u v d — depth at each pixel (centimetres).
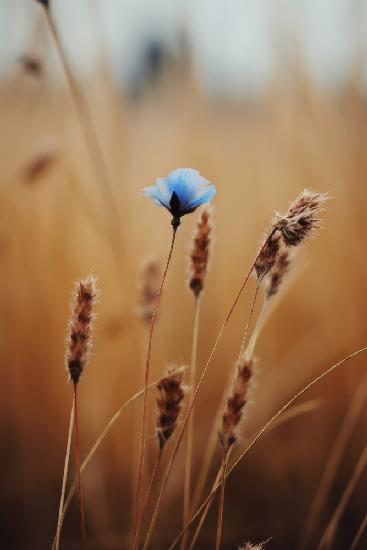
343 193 103
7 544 84
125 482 93
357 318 100
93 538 84
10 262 103
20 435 96
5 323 100
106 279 102
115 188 102
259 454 94
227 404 58
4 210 98
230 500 91
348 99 101
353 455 95
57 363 98
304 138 103
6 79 96
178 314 103
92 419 94
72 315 57
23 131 100
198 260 62
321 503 80
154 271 75
